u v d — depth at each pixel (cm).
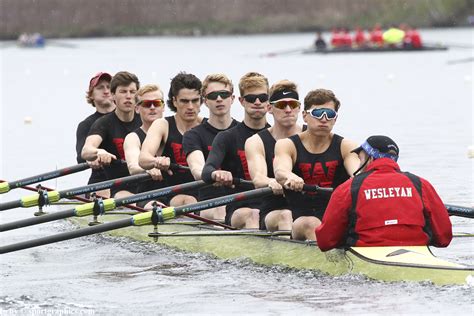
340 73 19425
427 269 3347
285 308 3300
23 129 10756
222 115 4847
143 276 3991
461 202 5559
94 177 5731
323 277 3672
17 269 4253
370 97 14100
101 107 5847
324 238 3597
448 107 12119
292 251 3947
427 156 7600
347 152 4088
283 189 4100
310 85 16550
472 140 8562
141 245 4769
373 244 3531
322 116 3959
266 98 4541
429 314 3100
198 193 5009
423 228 3534
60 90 16838
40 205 4759
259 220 4444
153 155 4953
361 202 3534
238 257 4169
